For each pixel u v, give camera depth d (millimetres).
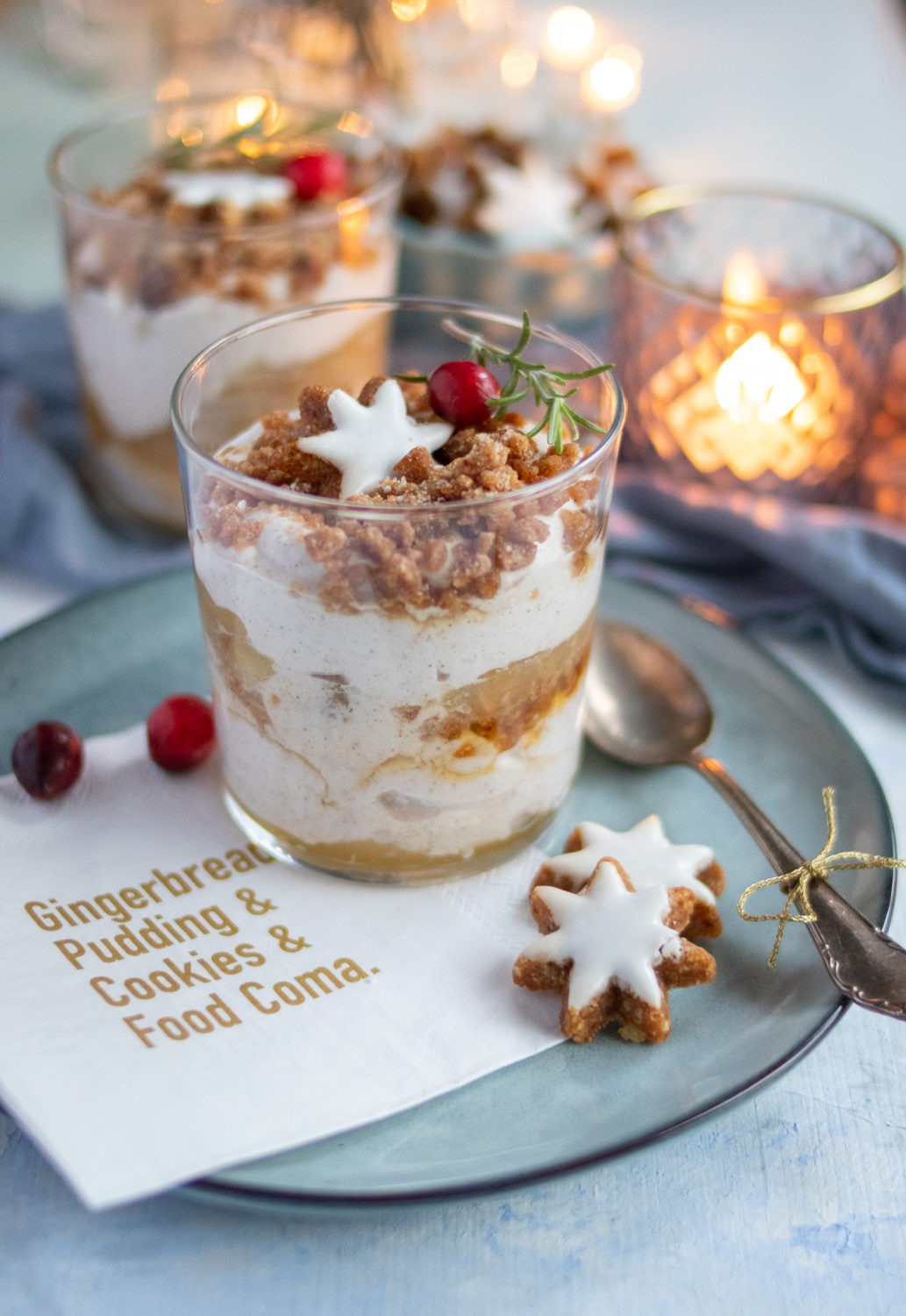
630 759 444
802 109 793
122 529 533
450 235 573
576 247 582
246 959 393
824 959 385
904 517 535
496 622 381
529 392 406
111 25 797
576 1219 365
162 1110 362
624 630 467
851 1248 361
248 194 521
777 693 457
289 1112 363
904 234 650
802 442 522
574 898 390
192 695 442
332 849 408
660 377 530
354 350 456
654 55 857
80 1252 358
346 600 375
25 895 404
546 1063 376
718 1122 379
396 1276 356
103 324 500
